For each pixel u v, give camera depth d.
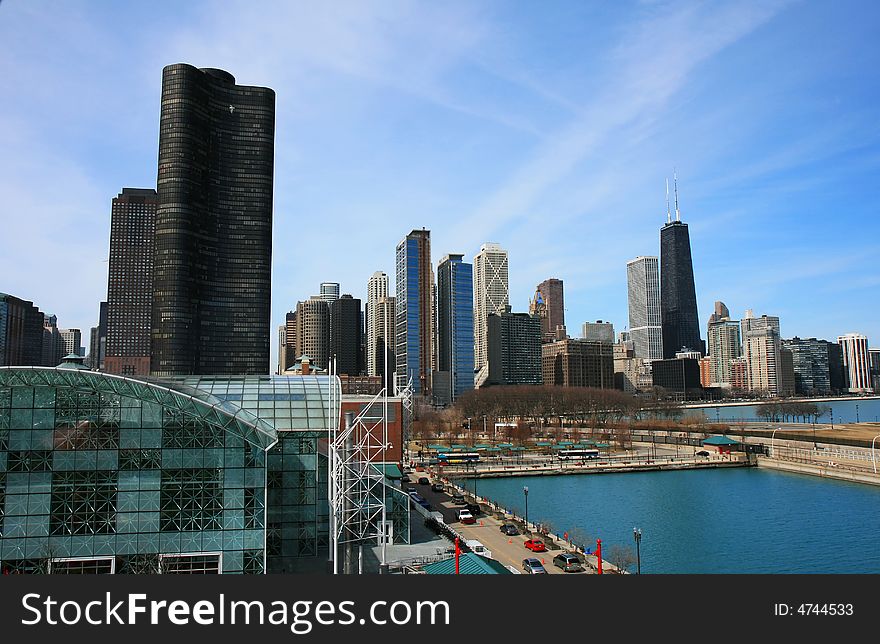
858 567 102.44
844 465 196.50
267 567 82.56
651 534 123.88
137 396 72.94
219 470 73.62
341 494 80.94
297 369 164.00
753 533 124.31
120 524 71.69
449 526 118.19
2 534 69.94
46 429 71.38
